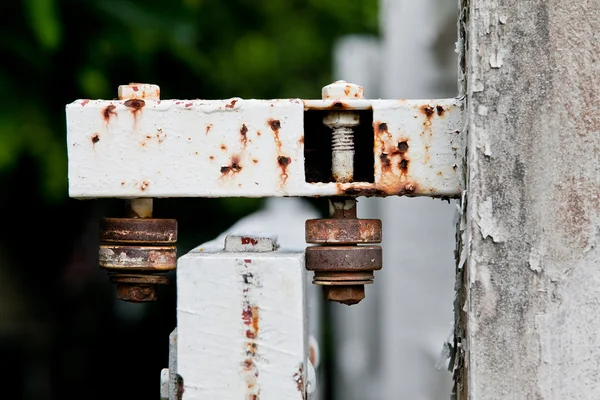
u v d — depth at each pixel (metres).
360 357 3.60
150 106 0.85
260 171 0.84
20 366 4.38
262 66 5.16
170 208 3.98
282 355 0.83
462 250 0.85
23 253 4.34
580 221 0.83
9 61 2.54
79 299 4.47
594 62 0.82
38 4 2.27
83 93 2.71
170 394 0.86
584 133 0.83
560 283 0.83
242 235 0.88
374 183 0.85
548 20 0.83
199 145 0.85
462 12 0.86
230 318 0.83
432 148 0.85
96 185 0.85
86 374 4.44
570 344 0.83
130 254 0.86
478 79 0.83
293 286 0.83
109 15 2.63
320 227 0.85
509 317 0.83
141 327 4.45
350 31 5.82
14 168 2.99
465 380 0.86
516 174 0.83
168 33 2.74
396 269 2.66
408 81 2.50
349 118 0.85
